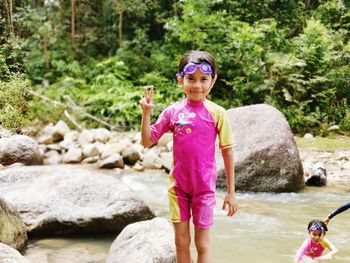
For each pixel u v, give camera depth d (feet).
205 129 8.91
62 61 40.91
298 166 22.50
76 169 16.93
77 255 13.26
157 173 25.62
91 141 31.07
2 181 16.02
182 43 40.16
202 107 9.04
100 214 14.80
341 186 23.11
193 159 8.84
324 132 33.42
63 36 43.27
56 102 35.94
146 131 8.79
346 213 18.13
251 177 22.22
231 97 37.19
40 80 41.06
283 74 35.83
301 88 35.06
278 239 14.96
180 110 9.04
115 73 39.96
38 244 14.12
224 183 22.33
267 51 37.50
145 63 41.16
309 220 17.15
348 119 33.88
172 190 9.09
